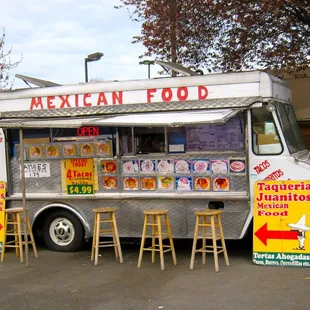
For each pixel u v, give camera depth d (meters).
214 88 6.93
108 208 7.16
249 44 10.71
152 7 11.02
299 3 9.39
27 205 7.96
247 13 10.06
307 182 6.35
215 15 10.53
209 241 7.99
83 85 7.67
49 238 7.97
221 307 5.02
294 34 10.23
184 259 7.09
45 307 5.34
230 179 6.87
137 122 6.05
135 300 5.40
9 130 8.09
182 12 10.80
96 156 7.57
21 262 7.37
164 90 7.20
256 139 6.72
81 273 6.62
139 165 7.34
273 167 6.62
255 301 5.13
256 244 6.51
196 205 7.04
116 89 7.47
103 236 7.54
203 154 7.00
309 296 5.20
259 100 6.62
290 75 11.27
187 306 5.11
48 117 7.71
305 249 6.30
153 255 6.95
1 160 8.09
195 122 5.72
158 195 7.18
